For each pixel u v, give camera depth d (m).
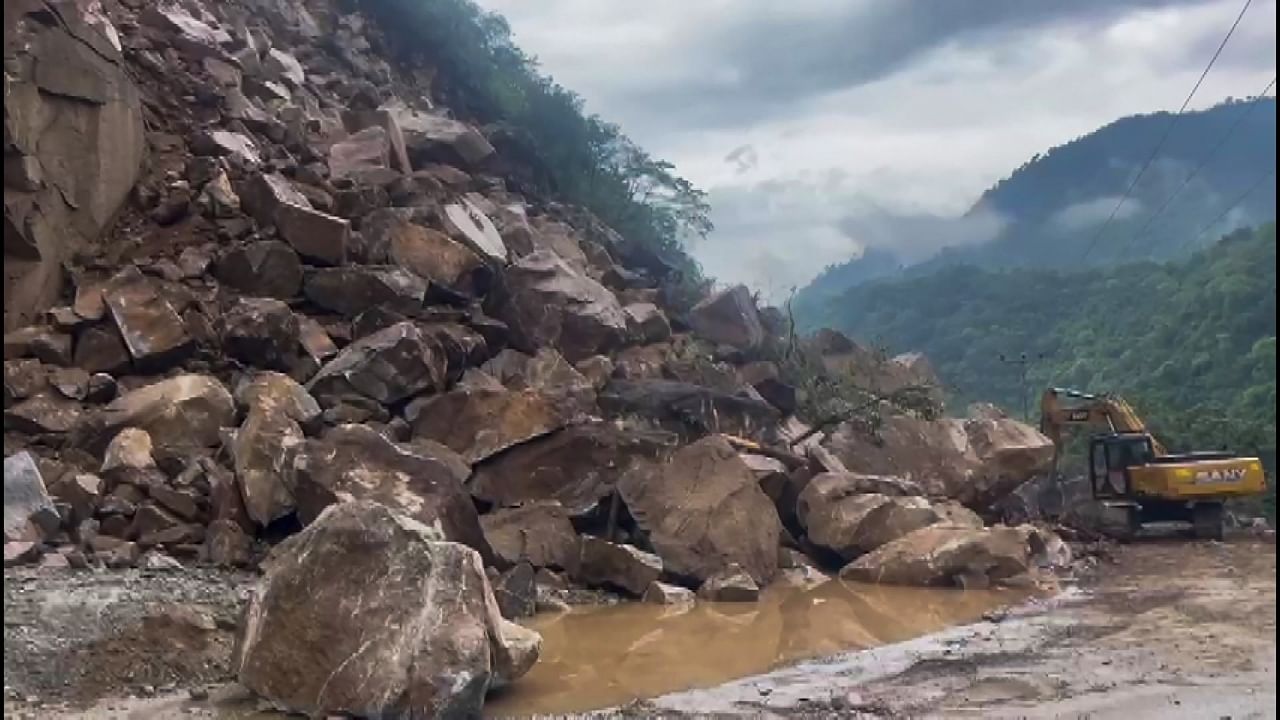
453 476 16.28
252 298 21.12
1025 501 25.75
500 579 15.81
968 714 10.43
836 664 12.84
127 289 20.08
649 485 18.22
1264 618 14.90
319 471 15.84
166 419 17.38
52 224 20.56
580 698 11.31
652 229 41.78
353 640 10.48
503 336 23.16
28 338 19.03
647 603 16.56
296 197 23.62
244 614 11.41
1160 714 10.26
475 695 10.22
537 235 29.73
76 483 15.75
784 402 26.42
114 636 11.73
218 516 15.99
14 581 13.25
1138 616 15.30
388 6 41.59
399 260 23.55
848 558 19.44
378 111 30.62
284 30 35.91
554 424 19.00
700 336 28.58
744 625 15.20
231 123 26.19
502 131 36.94
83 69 21.33
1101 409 26.38
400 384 19.25
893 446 23.72
